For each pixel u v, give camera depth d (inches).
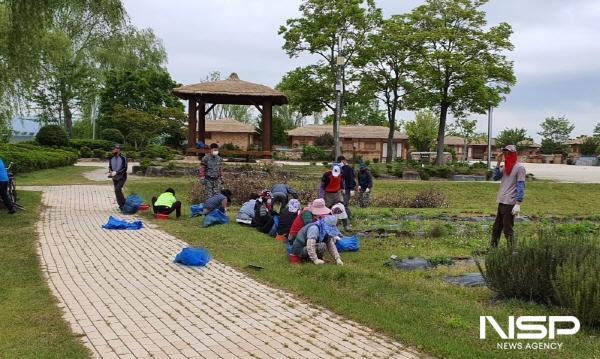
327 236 373.7
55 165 1280.8
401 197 865.5
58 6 700.7
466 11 1513.3
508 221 405.4
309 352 216.4
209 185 629.9
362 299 284.8
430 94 1596.9
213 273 349.4
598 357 206.7
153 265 368.5
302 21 1512.1
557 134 3823.8
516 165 401.1
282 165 1240.2
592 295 236.1
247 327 247.1
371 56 1520.7
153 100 2361.0
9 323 246.5
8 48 670.5
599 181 1295.5
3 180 566.6
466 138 2723.9
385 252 420.8
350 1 1459.2
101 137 2219.5
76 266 360.8
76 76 1926.7
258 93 1252.5
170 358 209.3
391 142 1683.1
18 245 424.5
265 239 462.6
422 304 274.5
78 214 591.8
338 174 522.0
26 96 845.8
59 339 227.5
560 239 289.9
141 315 263.0
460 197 1015.0
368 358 210.2
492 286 294.4
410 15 1572.3
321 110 1647.4
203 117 1301.7
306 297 295.1
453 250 435.5
